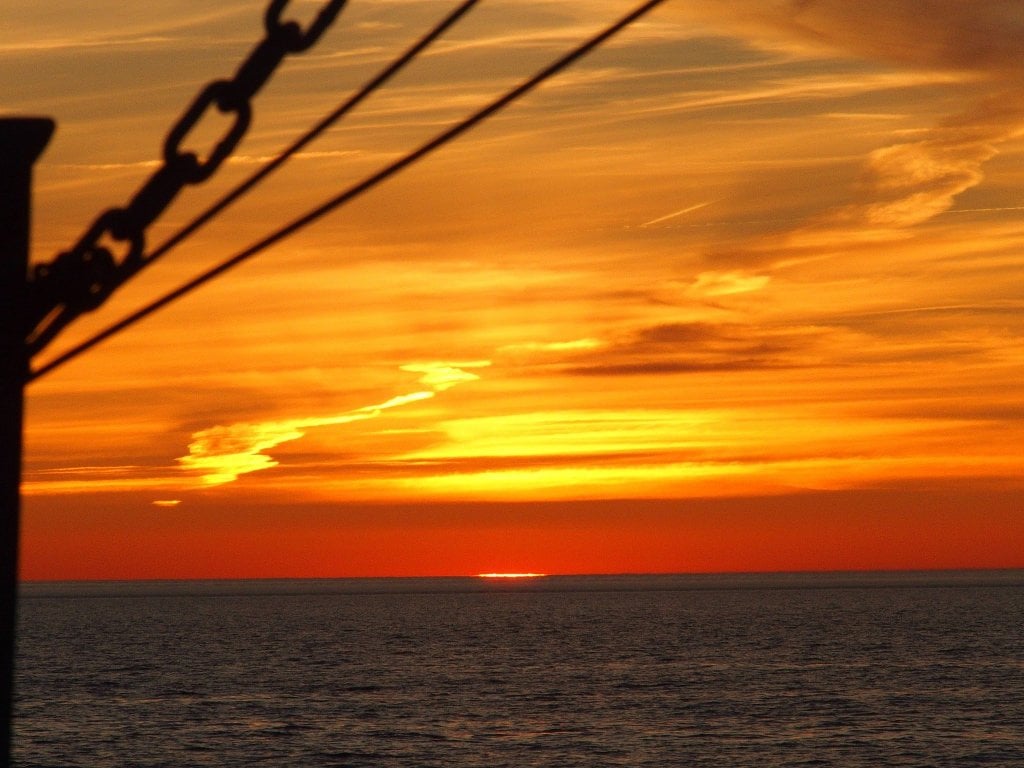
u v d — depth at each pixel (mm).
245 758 92750
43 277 8195
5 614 8055
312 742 100375
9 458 8148
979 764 88250
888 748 95188
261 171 8195
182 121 7996
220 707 121875
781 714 114812
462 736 103500
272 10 7949
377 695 132750
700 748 96500
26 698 128625
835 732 103438
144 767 88562
